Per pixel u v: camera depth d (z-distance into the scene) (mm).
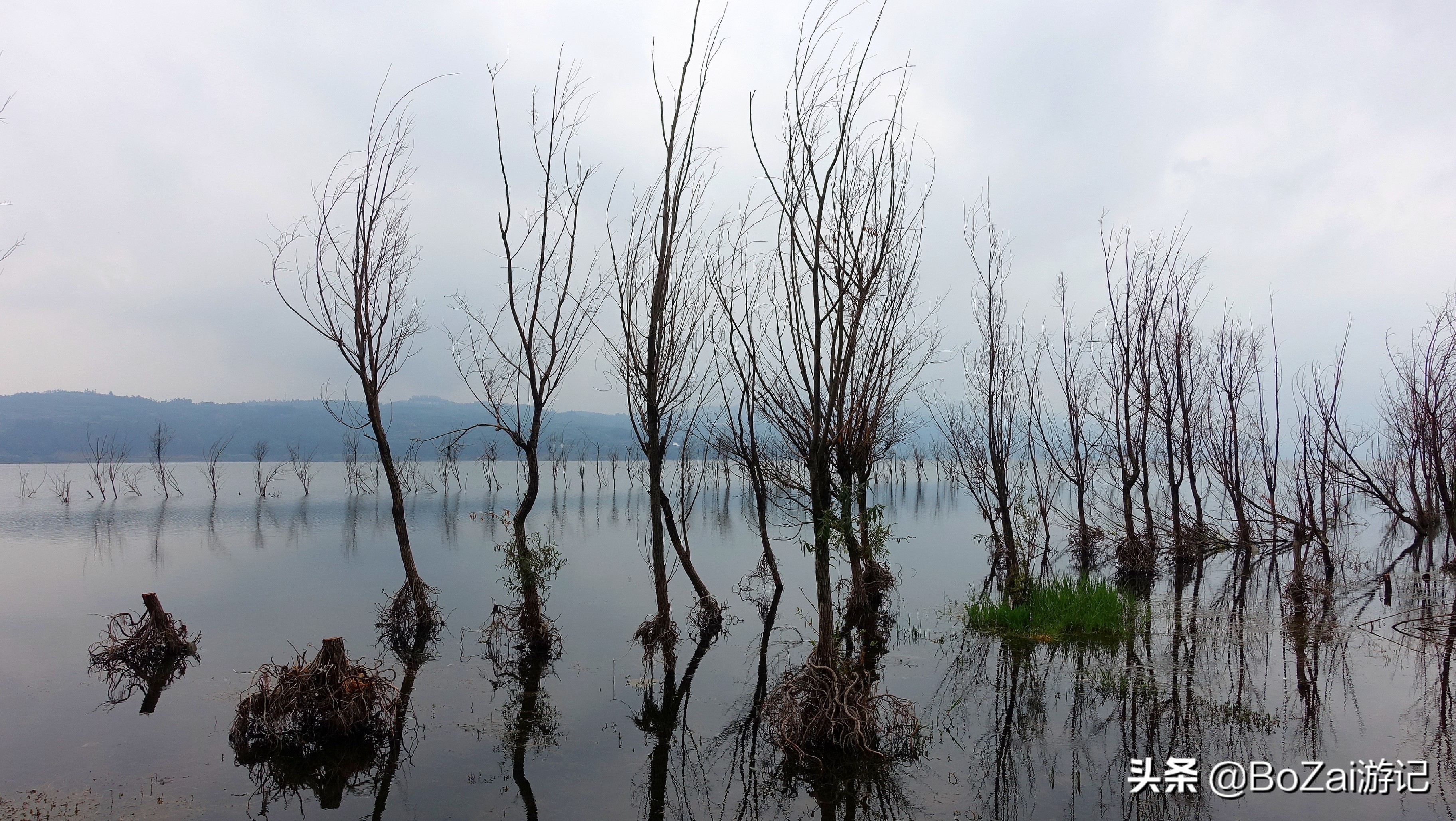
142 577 20188
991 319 18312
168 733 9008
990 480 21594
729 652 13031
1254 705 9461
